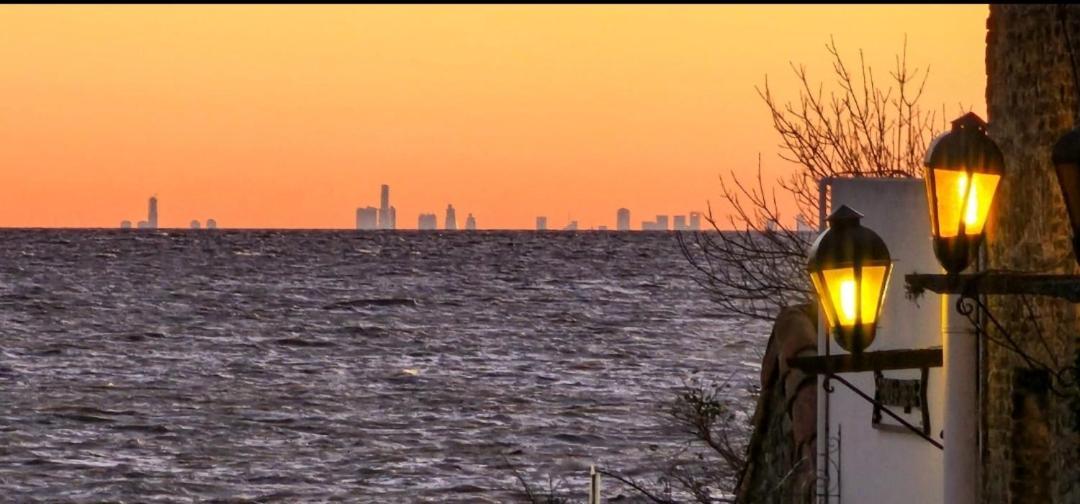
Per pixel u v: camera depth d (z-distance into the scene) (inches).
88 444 5989.2
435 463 5487.2
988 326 1460.4
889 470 1726.1
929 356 1491.1
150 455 5713.6
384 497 4864.7
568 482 4931.1
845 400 1813.5
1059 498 1343.5
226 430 6373.0
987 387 1462.8
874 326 1339.8
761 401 2206.0
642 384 7844.5
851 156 2625.5
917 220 1654.8
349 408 7066.9
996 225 1443.2
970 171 1239.5
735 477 2667.3
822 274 1336.1
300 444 5989.2
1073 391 1325.0
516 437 6058.1
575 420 6476.4
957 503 1337.4
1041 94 1414.9
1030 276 1236.5
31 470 5378.9
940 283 1275.8
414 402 7268.7
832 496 1822.1
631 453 5472.4
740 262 2628.0
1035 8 1427.2
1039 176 1407.5
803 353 2064.5
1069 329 1376.7
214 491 5007.4
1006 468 1435.8
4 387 7839.6
